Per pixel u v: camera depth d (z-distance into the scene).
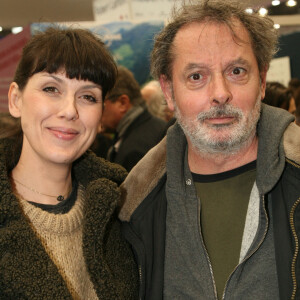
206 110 1.30
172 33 1.38
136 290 1.38
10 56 2.89
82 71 1.19
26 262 1.10
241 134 1.29
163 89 1.51
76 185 1.39
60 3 3.08
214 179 1.39
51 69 1.17
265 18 1.39
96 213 1.24
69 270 1.21
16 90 1.25
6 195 1.13
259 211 1.23
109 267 1.33
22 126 1.23
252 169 1.36
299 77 3.54
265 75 1.43
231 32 1.29
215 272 1.29
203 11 1.32
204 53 1.28
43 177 1.25
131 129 2.85
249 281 1.21
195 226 1.34
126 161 2.75
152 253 1.40
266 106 1.41
